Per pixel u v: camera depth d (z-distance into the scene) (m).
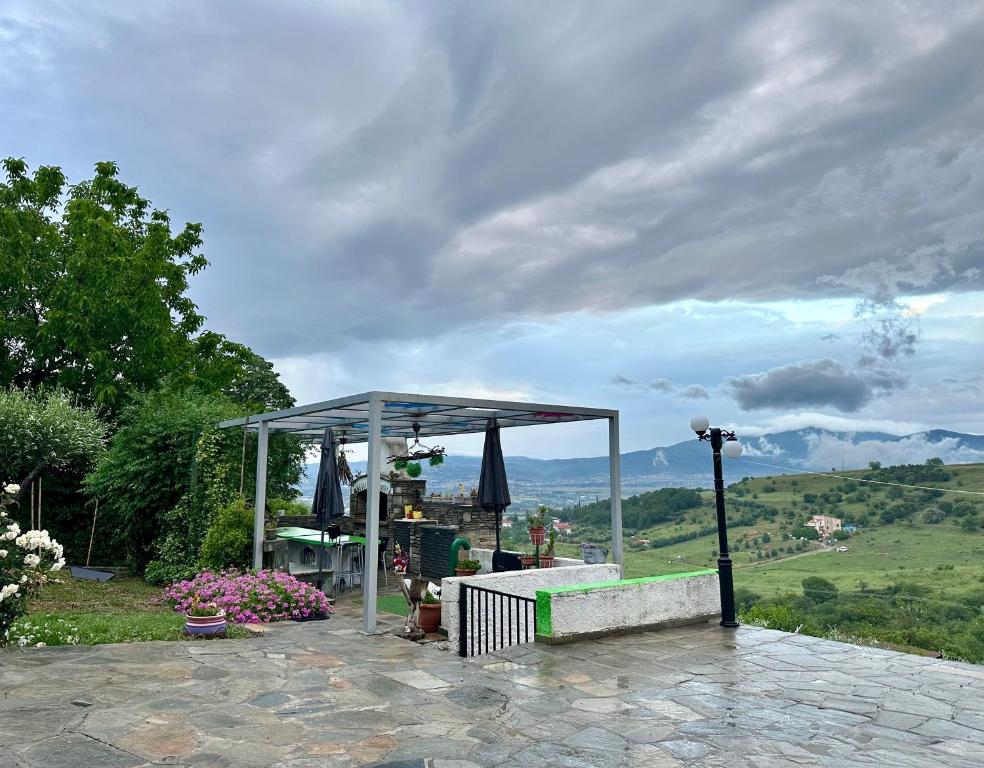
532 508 12.41
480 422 12.61
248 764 4.09
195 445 14.27
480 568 12.09
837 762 4.40
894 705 5.68
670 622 8.92
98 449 15.60
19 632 7.53
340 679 6.23
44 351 19.16
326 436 11.48
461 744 4.59
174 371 22.00
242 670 6.42
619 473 11.35
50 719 4.77
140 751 4.23
